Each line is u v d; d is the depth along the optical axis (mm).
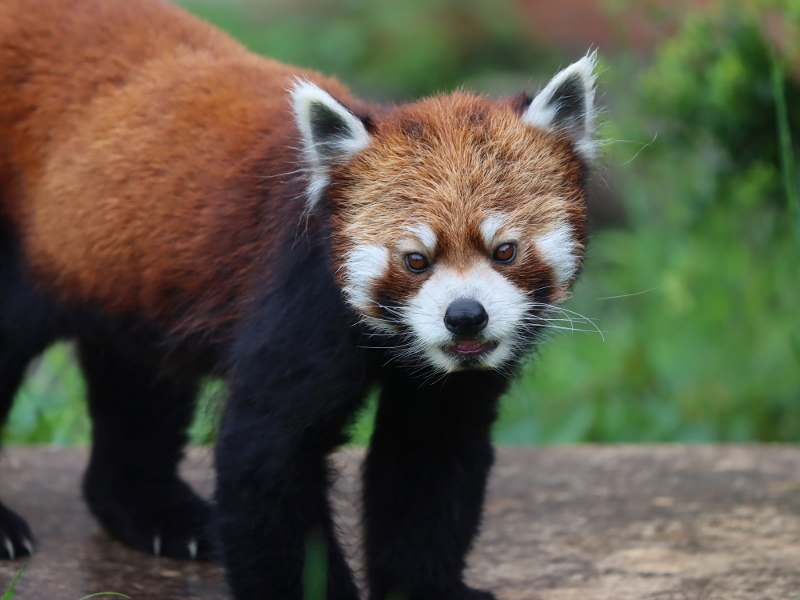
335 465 8188
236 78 8625
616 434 13602
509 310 7152
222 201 8109
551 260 7336
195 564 8945
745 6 12625
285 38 27875
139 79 8766
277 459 7496
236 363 7680
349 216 7422
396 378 7953
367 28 27766
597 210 18391
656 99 13164
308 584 7379
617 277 16078
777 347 13984
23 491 10273
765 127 12656
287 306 7508
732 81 12492
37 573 8523
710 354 14281
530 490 10492
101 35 9008
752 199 13266
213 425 8492
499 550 9133
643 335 14836
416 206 7230
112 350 9359
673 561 8852
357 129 7469
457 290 7086
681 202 14117
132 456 9609
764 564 8742
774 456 11344
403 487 8375
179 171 8320
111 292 8695
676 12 14164
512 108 7754
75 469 10859
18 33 9055
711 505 10047
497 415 8305
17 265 9172
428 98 8086
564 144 7668
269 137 8109
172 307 8438
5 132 8977
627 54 15484
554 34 27594
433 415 8156
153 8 9266
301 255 7531
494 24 27391
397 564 8383
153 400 9648
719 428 13547
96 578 8492
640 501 10180
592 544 9227
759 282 14195
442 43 27094
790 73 12398
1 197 9078
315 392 7441
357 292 7312
